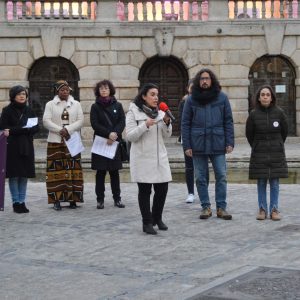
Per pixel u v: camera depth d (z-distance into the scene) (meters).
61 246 9.52
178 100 29.11
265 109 11.27
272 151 11.25
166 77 29.11
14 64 28.41
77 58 28.41
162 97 29.08
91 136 28.47
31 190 15.87
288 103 29.34
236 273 7.61
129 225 11.09
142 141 10.17
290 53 28.86
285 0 28.80
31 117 12.32
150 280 7.55
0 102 28.47
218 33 28.53
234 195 14.46
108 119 12.80
